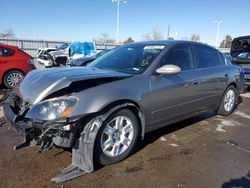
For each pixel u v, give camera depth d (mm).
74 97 2797
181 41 4258
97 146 2980
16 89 3420
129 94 3162
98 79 3012
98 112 2951
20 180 2805
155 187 2750
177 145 3828
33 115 2768
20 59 8352
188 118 4691
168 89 3678
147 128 3578
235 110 5957
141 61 3729
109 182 2812
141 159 3354
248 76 7852
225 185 2820
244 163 3326
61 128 2721
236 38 8641
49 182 2777
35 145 2859
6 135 4020
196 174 3023
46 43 24000
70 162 3205
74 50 16875
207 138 4145
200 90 4324
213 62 4828
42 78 3162
